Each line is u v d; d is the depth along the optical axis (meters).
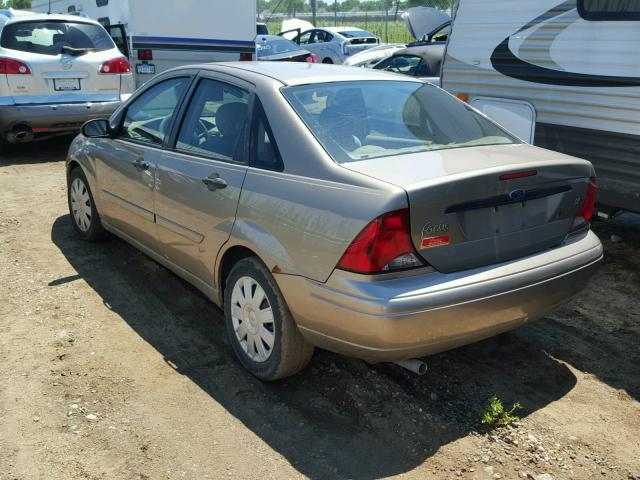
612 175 4.91
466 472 2.80
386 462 2.86
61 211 6.33
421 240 2.80
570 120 5.13
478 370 3.61
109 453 2.88
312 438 3.01
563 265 3.19
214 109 3.81
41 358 3.64
